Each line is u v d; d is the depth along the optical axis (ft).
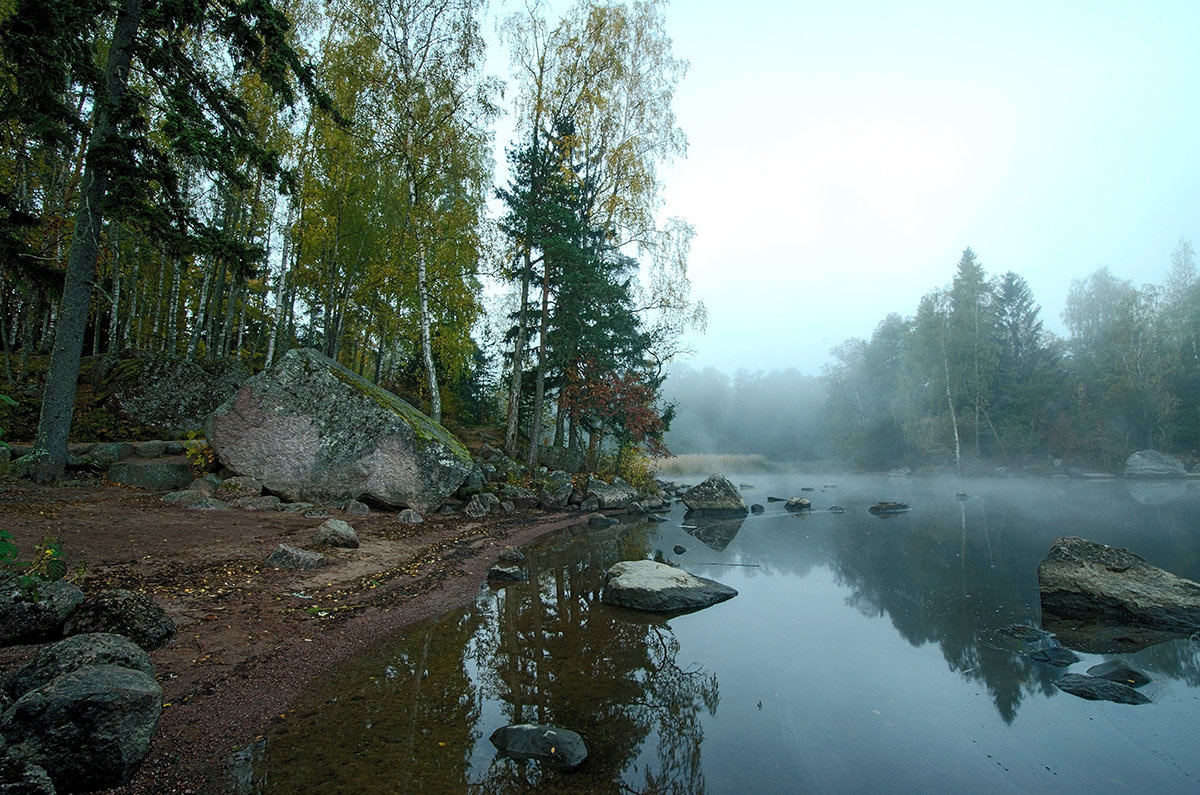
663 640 19.88
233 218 54.29
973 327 128.98
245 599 19.29
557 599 24.80
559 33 60.54
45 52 25.62
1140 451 121.49
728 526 50.67
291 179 35.17
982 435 135.13
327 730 12.45
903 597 26.61
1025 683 16.75
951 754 12.71
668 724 13.78
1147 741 13.39
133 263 58.75
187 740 11.38
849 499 79.71
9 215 32.89
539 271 63.05
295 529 29.27
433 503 40.04
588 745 12.54
